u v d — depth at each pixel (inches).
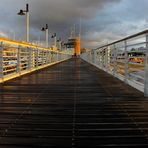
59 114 136.7
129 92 211.6
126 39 247.0
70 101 173.0
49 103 166.4
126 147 90.4
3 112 140.9
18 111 143.3
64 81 297.6
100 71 466.9
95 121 123.0
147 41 183.9
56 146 91.4
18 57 346.3
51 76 363.3
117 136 101.5
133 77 241.4
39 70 497.4
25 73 394.3
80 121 123.1
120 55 313.1
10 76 311.7
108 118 128.6
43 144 93.0
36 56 488.1
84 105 159.8
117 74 325.4
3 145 91.7
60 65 733.9
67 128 112.0
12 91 218.4
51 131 107.8
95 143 94.0
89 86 251.3
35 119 126.5
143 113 138.9
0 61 279.3
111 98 184.1
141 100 176.4
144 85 191.3
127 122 121.3
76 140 97.2
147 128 112.1
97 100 176.4
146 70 188.2
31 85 259.9
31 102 169.5
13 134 103.8
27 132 106.4
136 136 101.7
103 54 476.7
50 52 708.7
